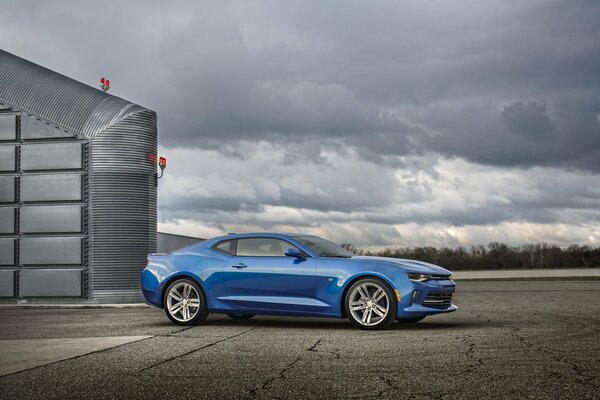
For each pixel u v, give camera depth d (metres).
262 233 10.59
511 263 63.44
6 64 18.50
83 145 17.52
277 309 10.09
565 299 16.94
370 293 9.77
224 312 10.49
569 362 6.37
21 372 6.13
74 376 5.91
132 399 5.00
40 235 17.55
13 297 17.50
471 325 10.08
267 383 5.52
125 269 17.48
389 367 6.21
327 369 6.15
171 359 6.80
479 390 5.14
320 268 9.88
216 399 4.97
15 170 17.70
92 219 17.41
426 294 9.59
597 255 62.88
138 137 17.89
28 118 17.78
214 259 10.58
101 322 11.45
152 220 18.30
